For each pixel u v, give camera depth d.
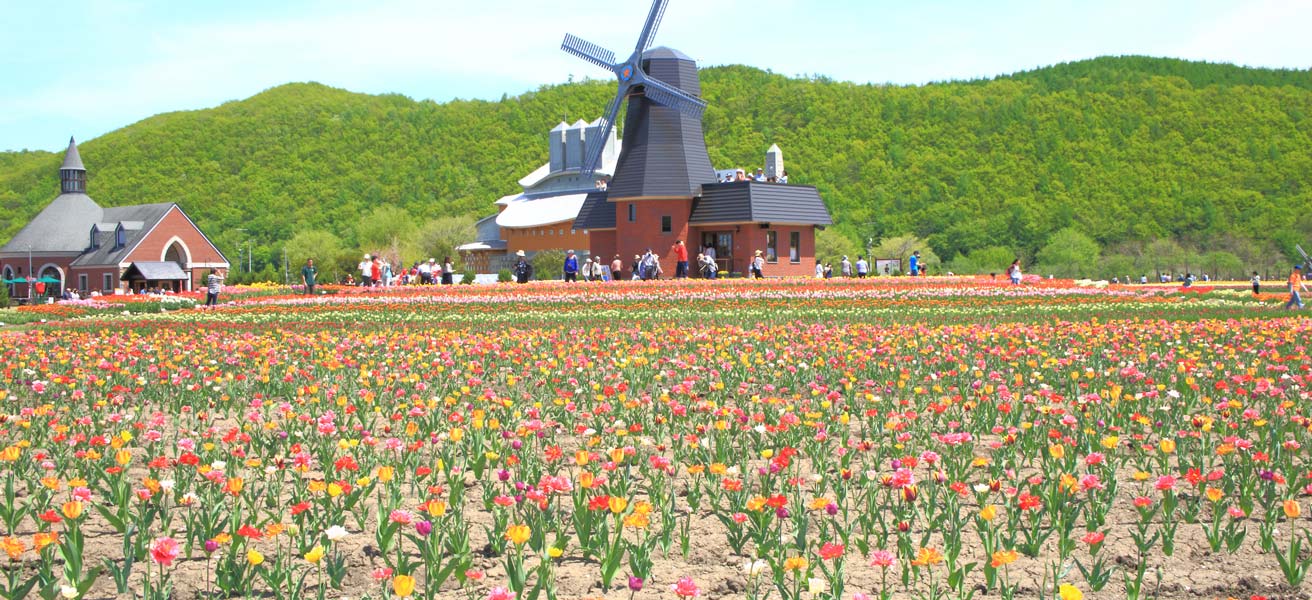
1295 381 12.62
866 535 6.71
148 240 82.31
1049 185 133.12
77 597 5.66
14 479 8.69
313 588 6.34
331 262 98.38
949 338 18.58
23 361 14.80
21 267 87.06
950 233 123.31
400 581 4.88
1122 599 6.17
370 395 11.73
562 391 13.58
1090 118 149.25
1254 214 124.19
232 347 17.50
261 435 9.84
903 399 12.06
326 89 198.88
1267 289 54.44
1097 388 12.80
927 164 139.88
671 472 7.59
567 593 6.27
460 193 147.25
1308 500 8.09
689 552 7.00
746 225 55.78
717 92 164.88
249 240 129.75
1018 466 9.28
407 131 165.50
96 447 8.63
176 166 155.50
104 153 159.88
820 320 24.98
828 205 130.75
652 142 56.50
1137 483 8.65
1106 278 103.06
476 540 7.21
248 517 7.32
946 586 6.34
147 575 5.67
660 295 33.59
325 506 7.17
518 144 160.50
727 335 18.72
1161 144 143.12
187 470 8.09
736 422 10.18
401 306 31.61
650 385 13.91
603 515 6.93
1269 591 6.28
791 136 150.12
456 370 14.87
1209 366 14.28
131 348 17.09
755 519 6.80
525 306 31.25
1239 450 8.70
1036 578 6.50
